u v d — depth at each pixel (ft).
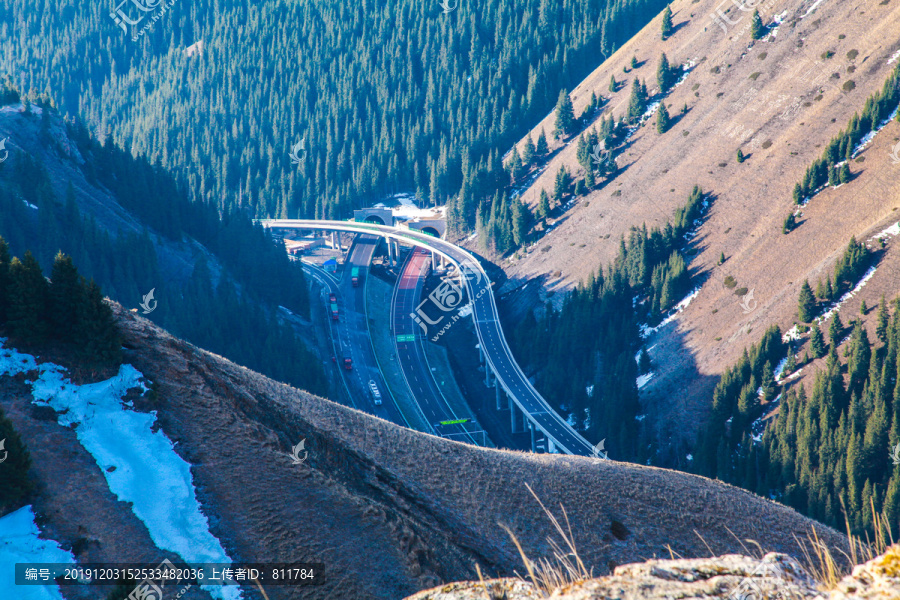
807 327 408.46
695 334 475.31
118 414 122.52
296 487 119.65
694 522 149.07
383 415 483.51
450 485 143.33
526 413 463.01
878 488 305.73
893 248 411.75
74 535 98.53
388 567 110.73
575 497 149.28
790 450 345.72
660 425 431.02
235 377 147.43
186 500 110.01
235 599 96.63
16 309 125.80
